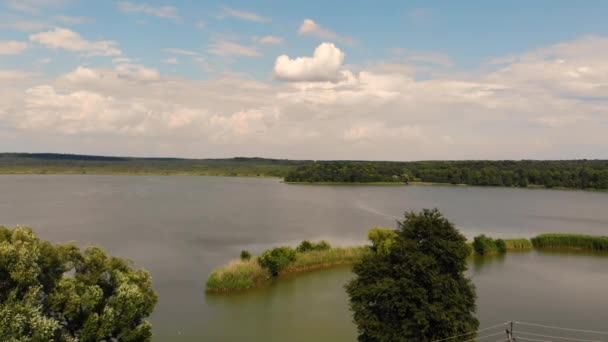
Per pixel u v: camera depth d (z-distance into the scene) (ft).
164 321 143.23
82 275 90.53
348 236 309.63
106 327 86.02
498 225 393.09
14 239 83.66
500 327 140.46
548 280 200.85
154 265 219.20
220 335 132.05
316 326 139.33
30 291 78.64
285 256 201.16
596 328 140.56
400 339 100.58
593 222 424.05
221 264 223.51
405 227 116.57
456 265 108.99
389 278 106.63
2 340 72.74
